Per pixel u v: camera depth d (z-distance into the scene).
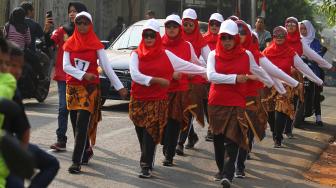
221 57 11.05
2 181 6.16
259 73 11.31
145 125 11.70
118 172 12.31
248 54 11.11
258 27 21.95
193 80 13.05
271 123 16.19
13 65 7.05
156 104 11.64
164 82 11.48
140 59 11.67
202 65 13.23
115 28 30.64
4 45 6.67
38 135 15.49
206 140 16.00
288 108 15.27
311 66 18.41
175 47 12.83
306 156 14.82
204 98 13.89
